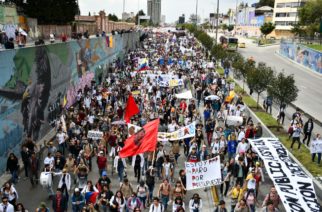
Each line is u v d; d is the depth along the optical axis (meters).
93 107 23.11
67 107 27.22
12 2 42.44
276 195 11.84
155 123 13.58
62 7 46.53
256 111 28.19
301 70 55.53
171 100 25.81
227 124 20.73
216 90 29.02
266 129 23.08
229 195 14.22
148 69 39.03
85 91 30.62
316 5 83.50
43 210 10.44
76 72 29.98
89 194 11.71
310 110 30.89
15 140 17.69
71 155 14.96
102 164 15.12
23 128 18.70
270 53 77.50
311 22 84.31
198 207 11.57
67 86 27.31
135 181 15.64
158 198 11.49
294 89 23.58
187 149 18.11
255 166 13.81
